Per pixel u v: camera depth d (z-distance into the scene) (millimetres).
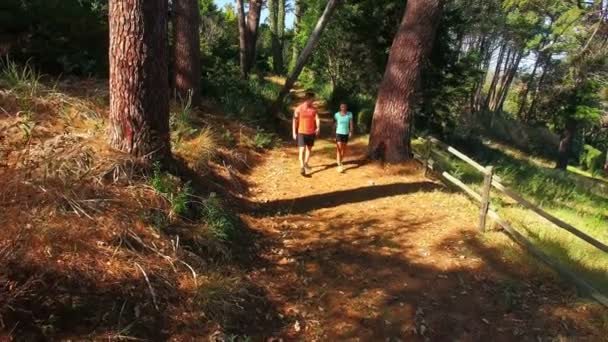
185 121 8734
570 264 5957
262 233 6289
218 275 4707
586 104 26047
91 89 8359
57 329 3406
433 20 9453
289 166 9812
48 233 4020
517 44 33188
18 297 3396
